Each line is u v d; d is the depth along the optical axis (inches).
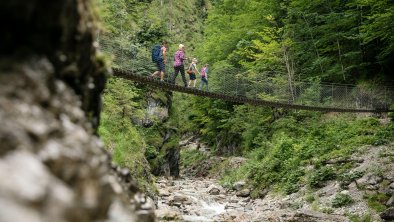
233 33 1251.8
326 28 924.0
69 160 81.0
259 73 885.2
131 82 806.5
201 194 677.3
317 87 751.1
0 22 83.0
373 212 438.9
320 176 572.1
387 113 713.0
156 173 865.5
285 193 607.2
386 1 726.5
